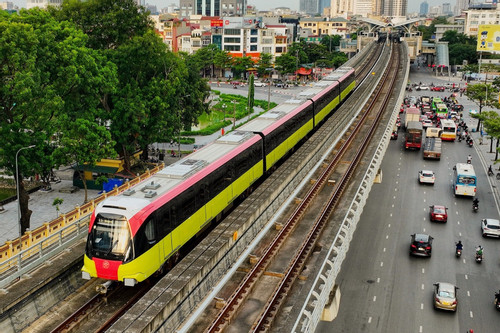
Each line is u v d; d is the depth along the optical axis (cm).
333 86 6969
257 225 3322
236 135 4003
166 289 2255
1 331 2253
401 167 7100
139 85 5516
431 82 15775
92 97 4612
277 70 15300
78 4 5266
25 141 3619
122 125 5159
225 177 3462
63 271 2662
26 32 3606
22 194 3847
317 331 3272
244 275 2744
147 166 5862
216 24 16500
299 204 3728
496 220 4872
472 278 4019
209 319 2312
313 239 3269
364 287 3834
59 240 2950
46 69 4125
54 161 3909
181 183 2906
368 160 4716
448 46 18675
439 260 4316
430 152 7406
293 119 5041
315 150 4931
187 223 2914
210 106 11512
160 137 5547
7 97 3666
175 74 5519
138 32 5412
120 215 2466
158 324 2083
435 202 5744
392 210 5456
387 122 6347
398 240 4700
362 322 3384
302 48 16238
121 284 2741
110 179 5278
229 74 15625
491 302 3669
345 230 3045
